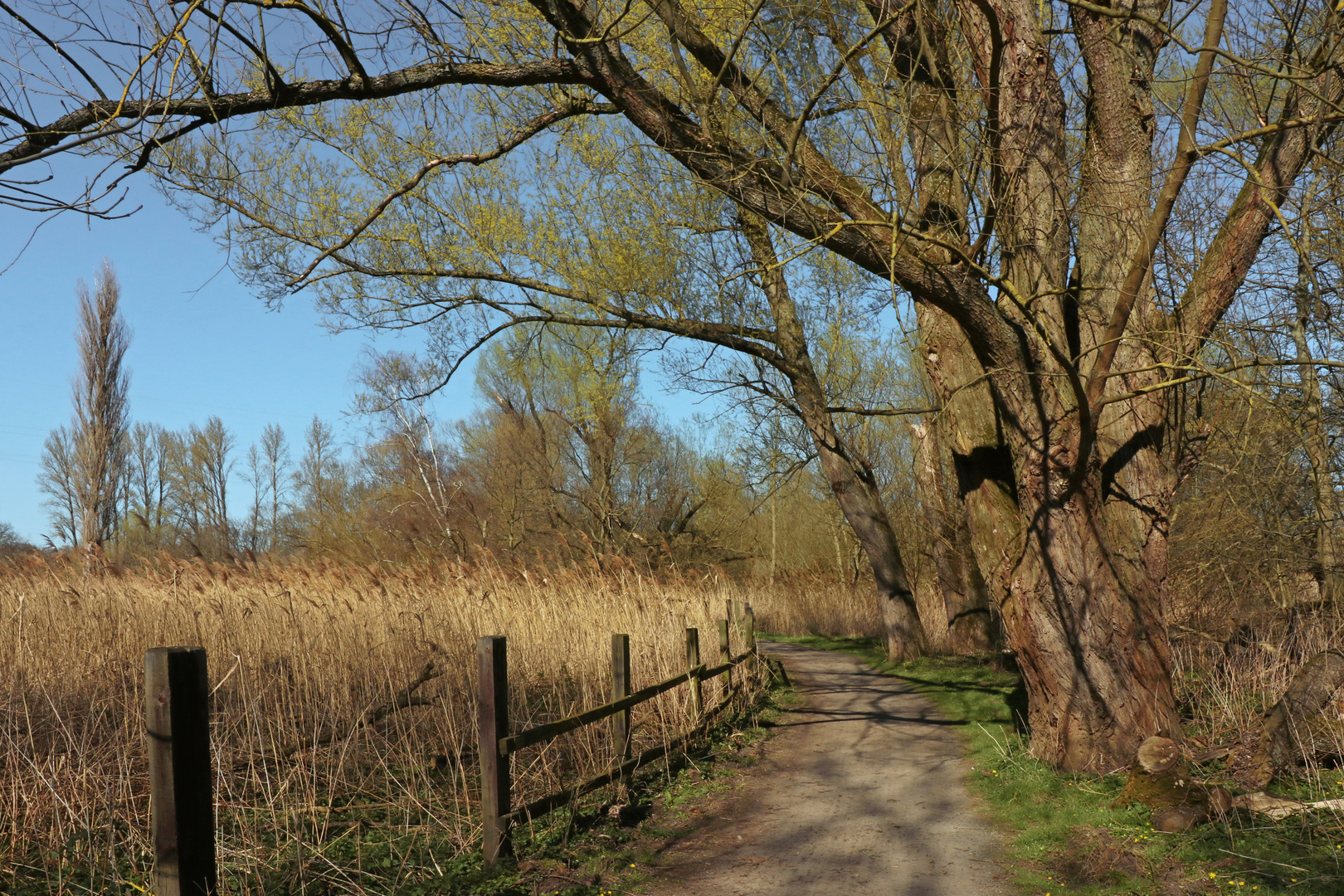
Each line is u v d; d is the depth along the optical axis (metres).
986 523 7.29
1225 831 4.80
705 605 11.76
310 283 7.71
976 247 6.28
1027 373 5.92
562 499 28.95
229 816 5.20
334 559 12.73
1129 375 6.53
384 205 7.32
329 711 6.69
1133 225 6.33
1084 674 6.41
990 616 15.27
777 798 6.29
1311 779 5.42
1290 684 5.98
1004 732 8.12
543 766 5.92
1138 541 6.61
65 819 4.93
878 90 6.29
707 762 7.22
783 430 16.58
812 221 6.16
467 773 6.20
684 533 28.91
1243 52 5.66
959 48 7.58
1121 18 5.02
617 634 6.34
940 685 11.72
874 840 5.25
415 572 11.12
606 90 6.35
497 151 7.19
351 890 4.25
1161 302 6.56
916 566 21.78
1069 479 6.41
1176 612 10.04
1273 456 8.53
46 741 5.84
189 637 9.10
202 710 3.14
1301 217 5.31
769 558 35.56
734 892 4.41
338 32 5.59
